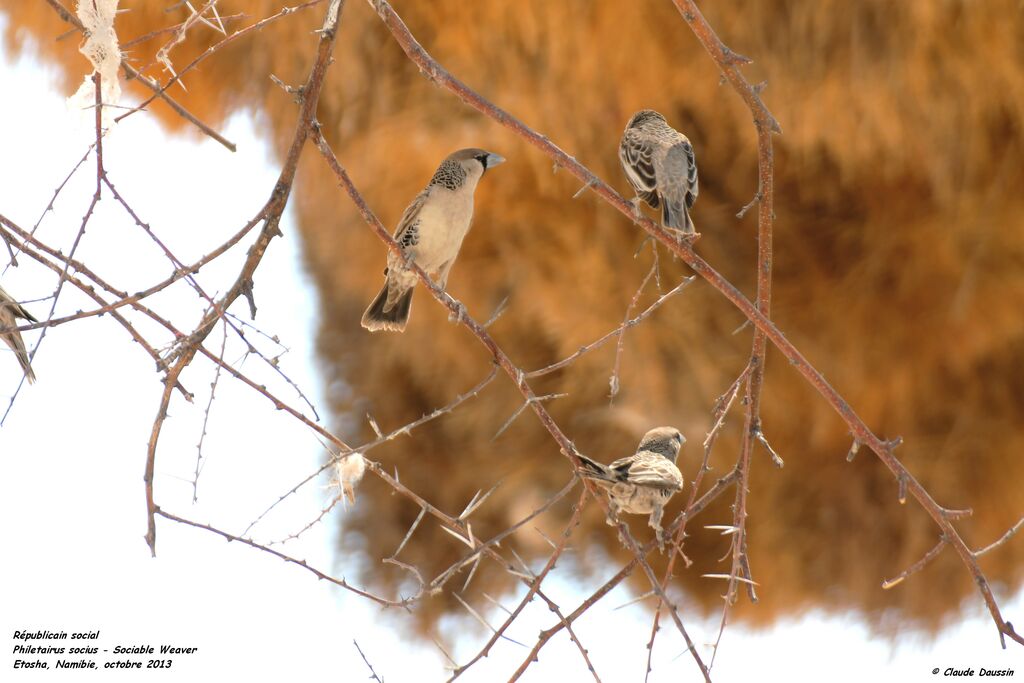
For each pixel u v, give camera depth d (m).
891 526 12.46
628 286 11.80
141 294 4.57
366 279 12.70
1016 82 10.59
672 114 11.31
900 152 10.95
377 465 5.22
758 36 10.91
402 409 14.14
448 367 13.18
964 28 10.53
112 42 4.74
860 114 10.80
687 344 11.90
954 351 11.73
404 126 11.70
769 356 12.06
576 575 12.59
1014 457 12.17
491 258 11.98
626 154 7.05
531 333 12.69
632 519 12.64
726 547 12.52
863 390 12.06
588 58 11.16
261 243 4.81
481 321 12.39
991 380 12.20
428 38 11.72
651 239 5.32
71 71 11.34
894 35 10.59
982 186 11.18
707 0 10.91
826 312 11.97
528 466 12.79
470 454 13.43
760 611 12.58
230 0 11.38
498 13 11.27
